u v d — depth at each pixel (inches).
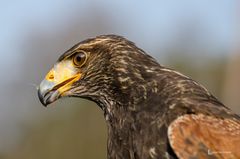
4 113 2028.8
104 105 570.3
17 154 1963.6
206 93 544.7
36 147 1924.2
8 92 2084.2
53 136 1904.5
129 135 547.2
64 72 580.4
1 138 2001.7
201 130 518.6
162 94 542.9
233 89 1178.6
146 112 542.6
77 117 1872.5
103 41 571.8
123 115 554.3
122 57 564.1
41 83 584.1
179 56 1995.6
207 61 1921.8
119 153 552.7
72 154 1863.9
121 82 560.1
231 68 1184.2
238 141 516.1
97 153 1845.5
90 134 1852.9
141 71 557.6
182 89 541.3
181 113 530.0
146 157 532.7
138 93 552.1
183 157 514.0
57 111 1927.9
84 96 577.0
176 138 516.4
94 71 571.2
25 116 2015.3
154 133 532.4
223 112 531.5
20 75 2121.1
